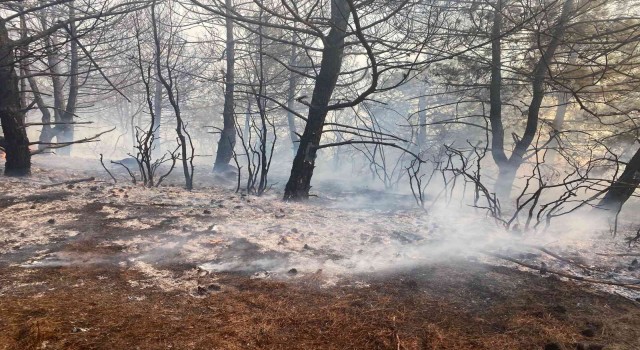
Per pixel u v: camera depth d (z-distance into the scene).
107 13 6.32
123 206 5.25
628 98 8.50
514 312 2.79
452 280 3.30
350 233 4.55
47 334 2.17
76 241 3.85
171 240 4.01
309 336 2.39
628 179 6.02
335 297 2.92
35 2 10.55
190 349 2.17
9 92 7.03
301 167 6.81
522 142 8.62
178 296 2.82
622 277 3.54
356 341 2.36
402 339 2.40
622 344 2.40
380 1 6.44
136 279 3.08
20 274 3.04
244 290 2.97
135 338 2.23
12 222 4.35
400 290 3.07
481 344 2.37
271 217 5.11
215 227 4.46
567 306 2.91
